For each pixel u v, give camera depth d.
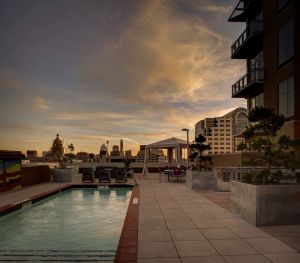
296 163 8.48
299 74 14.98
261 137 9.07
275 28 17.64
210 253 5.54
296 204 7.70
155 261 5.14
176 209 10.13
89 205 13.18
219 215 9.07
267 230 7.19
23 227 9.05
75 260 5.99
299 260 5.15
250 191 7.96
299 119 14.85
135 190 15.71
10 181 16.75
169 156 33.53
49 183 20.80
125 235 6.71
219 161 20.69
